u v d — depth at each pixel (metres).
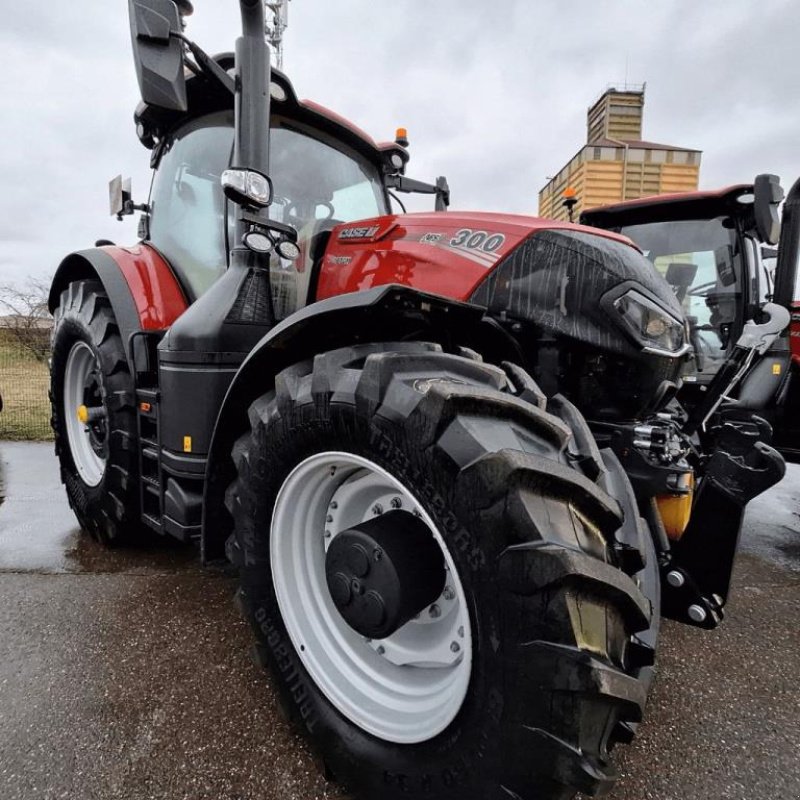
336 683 1.38
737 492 1.47
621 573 1.01
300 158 2.39
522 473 0.96
